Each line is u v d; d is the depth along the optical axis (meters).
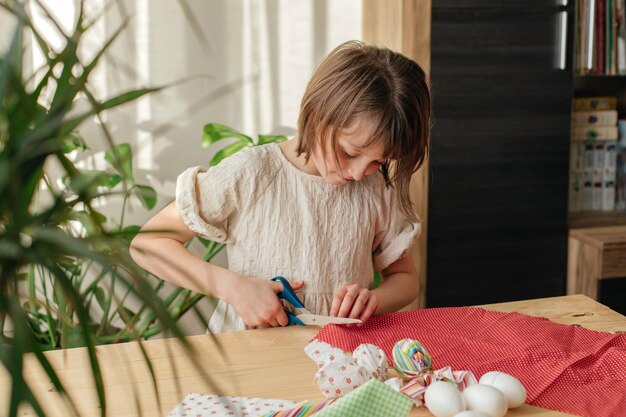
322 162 1.39
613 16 2.56
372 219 1.53
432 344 1.13
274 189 1.49
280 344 1.15
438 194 2.41
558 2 2.39
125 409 0.93
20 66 0.45
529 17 2.38
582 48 2.55
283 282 1.36
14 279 0.44
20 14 0.42
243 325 1.47
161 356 1.09
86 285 2.28
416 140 1.35
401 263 1.59
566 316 1.29
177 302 2.14
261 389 0.99
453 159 2.40
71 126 0.48
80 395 0.96
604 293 2.48
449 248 2.46
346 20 2.60
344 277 1.51
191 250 2.53
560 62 2.43
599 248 2.43
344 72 1.31
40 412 0.41
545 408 0.95
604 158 2.76
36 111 0.48
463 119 2.38
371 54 1.35
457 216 2.44
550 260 2.57
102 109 0.49
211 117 2.54
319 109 1.33
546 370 1.03
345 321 1.19
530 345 1.11
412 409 0.92
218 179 1.46
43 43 0.48
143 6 2.40
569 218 2.68
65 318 0.57
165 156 2.52
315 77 1.38
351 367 0.94
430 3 2.27
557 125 2.47
